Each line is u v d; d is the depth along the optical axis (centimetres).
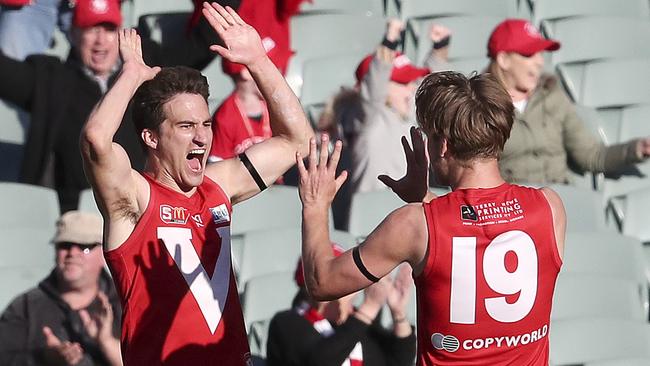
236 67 2811
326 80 3388
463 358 1509
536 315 1512
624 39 3716
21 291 2534
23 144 3041
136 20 3556
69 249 2234
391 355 2212
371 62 2869
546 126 2994
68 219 2253
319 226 1541
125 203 1590
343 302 2242
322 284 1521
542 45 2947
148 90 1620
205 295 1617
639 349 2689
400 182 1644
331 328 2236
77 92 2745
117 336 2239
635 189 3200
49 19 3152
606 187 3191
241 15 3027
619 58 3625
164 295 1603
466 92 1496
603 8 3862
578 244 2928
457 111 1488
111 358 2228
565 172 3042
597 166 3047
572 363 2656
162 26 3316
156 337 1602
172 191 1634
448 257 1484
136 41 1627
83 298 2244
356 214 2842
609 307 2798
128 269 1602
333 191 1548
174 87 1619
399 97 2875
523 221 1502
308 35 3603
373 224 2845
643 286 2953
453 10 3791
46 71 2738
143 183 1612
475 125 1484
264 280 2666
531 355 1526
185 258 1614
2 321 2222
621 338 2686
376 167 2858
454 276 1488
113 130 1543
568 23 3706
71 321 2231
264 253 2794
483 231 1489
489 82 1507
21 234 2695
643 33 3734
